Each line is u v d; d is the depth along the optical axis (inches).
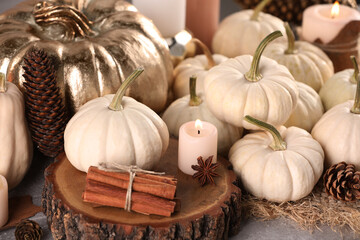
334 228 24.8
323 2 36.6
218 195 23.7
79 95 26.3
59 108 25.7
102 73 26.5
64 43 27.3
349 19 32.6
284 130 26.2
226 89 25.3
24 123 25.3
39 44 26.4
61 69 26.1
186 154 24.8
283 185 24.5
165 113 28.2
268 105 25.0
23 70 26.2
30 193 26.2
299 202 25.6
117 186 22.8
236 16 34.2
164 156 26.2
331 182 25.0
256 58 25.0
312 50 31.6
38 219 24.9
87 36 27.9
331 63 32.0
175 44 32.7
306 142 25.4
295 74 30.3
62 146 26.5
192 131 25.5
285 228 24.8
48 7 26.9
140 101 28.0
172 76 30.4
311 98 28.3
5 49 26.5
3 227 24.3
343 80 29.0
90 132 23.6
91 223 21.9
